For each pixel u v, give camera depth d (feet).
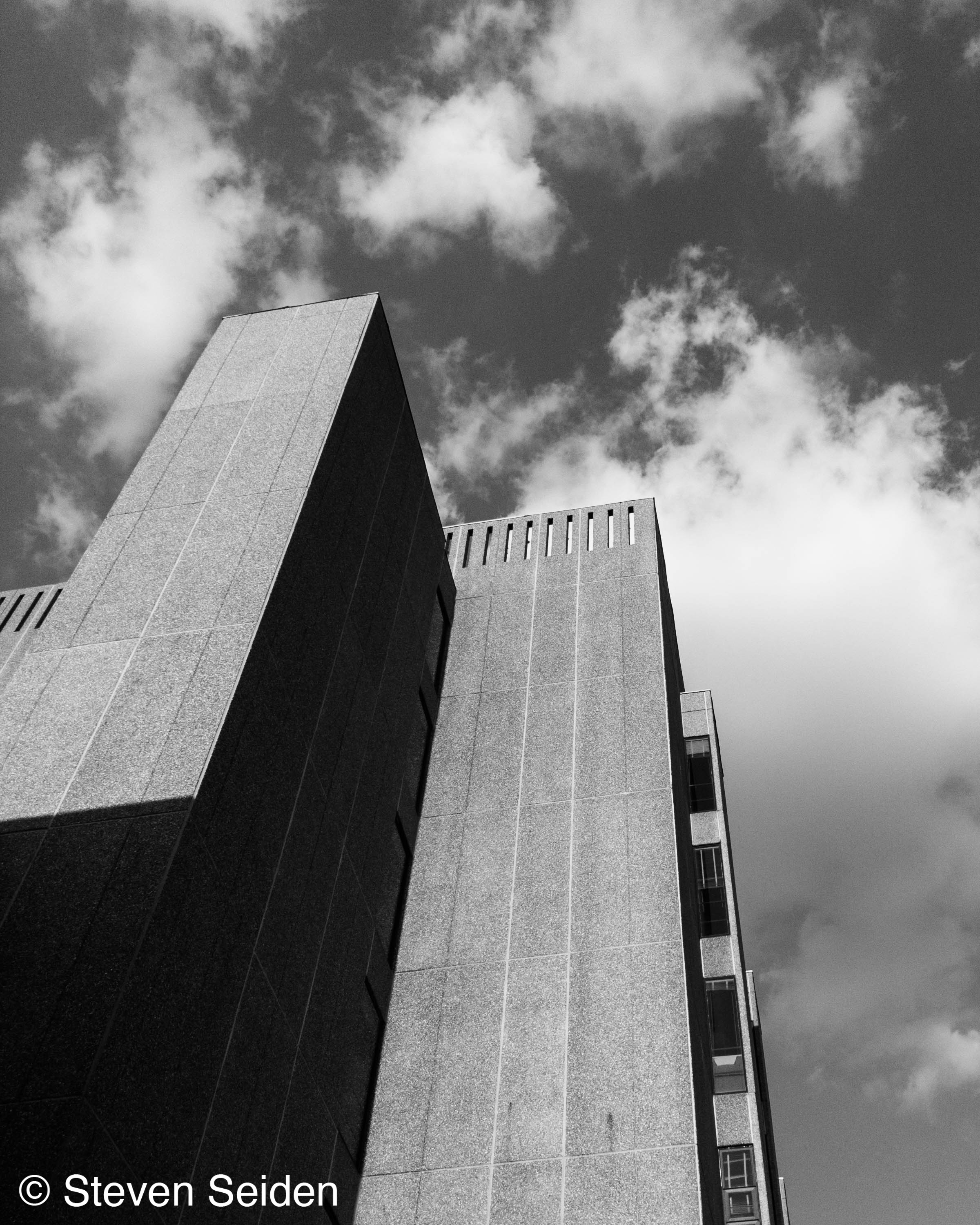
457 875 84.58
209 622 59.47
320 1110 58.85
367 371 80.69
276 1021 54.70
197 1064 47.16
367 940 69.21
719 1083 91.71
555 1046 73.46
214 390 77.82
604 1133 68.54
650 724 92.58
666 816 85.30
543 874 83.61
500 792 89.92
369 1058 68.44
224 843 52.16
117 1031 42.52
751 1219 83.92
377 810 72.90
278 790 58.49
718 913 101.50
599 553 111.86
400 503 86.28
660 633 100.48
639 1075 70.79
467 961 79.20
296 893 59.11
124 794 50.88
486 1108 71.05
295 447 70.90
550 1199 66.08
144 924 45.42
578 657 100.07
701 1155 67.82
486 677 99.86
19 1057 41.55
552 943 79.25
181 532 65.92
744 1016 94.99
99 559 64.95
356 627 73.10
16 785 52.16
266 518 65.87
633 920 79.41
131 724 54.29
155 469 71.36
